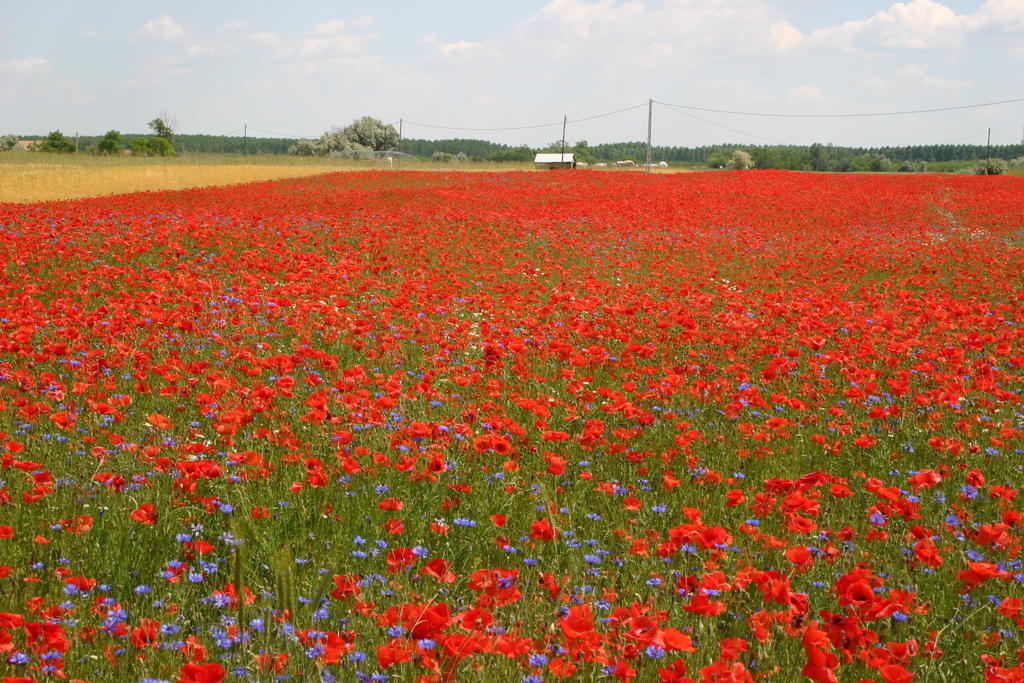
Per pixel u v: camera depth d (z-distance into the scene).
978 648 4.08
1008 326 14.24
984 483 6.36
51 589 4.16
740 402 7.87
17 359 8.52
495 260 18.84
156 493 5.35
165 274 13.14
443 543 5.03
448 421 7.20
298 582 4.22
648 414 6.96
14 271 15.07
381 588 4.14
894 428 7.93
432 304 12.87
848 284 18.69
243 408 6.89
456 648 3.16
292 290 12.69
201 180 52.44
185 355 9.48
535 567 4.62
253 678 3.18
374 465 5.90
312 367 8.90
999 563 4.69
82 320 9.98
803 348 11.45
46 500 5.15
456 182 51.50
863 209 36.41
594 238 24.42
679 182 51.28
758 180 53.75
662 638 3.11
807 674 3.17
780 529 5.00
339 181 51.28
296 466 5.96
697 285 16.88
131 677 3.46
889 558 5.01
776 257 21.92
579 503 5.82
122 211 26.92
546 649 3.58
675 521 5.59
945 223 32.69
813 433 7.78
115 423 6.80
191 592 4.19
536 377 8.79
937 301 15.59
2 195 39.53
